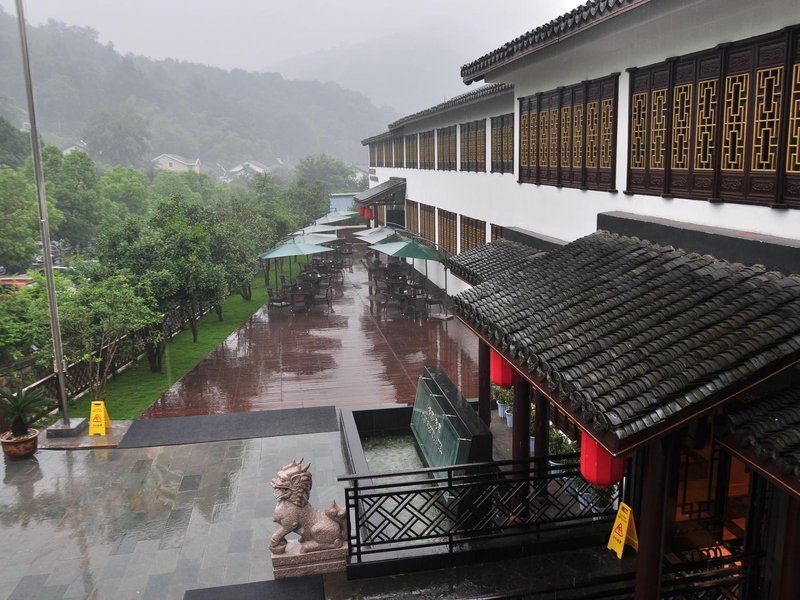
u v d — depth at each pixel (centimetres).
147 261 1720
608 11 699
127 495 951
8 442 1057
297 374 1591
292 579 739
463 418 897
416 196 2950
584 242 912
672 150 814
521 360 629
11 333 1465
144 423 1226
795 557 499
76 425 1171
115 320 1384
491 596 645
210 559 787
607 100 973
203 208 2275
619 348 553
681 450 702
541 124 1240
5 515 896
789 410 466
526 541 748
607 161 984
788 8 608
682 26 752
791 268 584
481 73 1159
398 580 716
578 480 840
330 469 1028
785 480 425
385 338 1919
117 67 16338
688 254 715
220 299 1958
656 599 539
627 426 454
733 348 488
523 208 1376
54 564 782
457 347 1803
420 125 2755
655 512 520
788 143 623
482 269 1155
